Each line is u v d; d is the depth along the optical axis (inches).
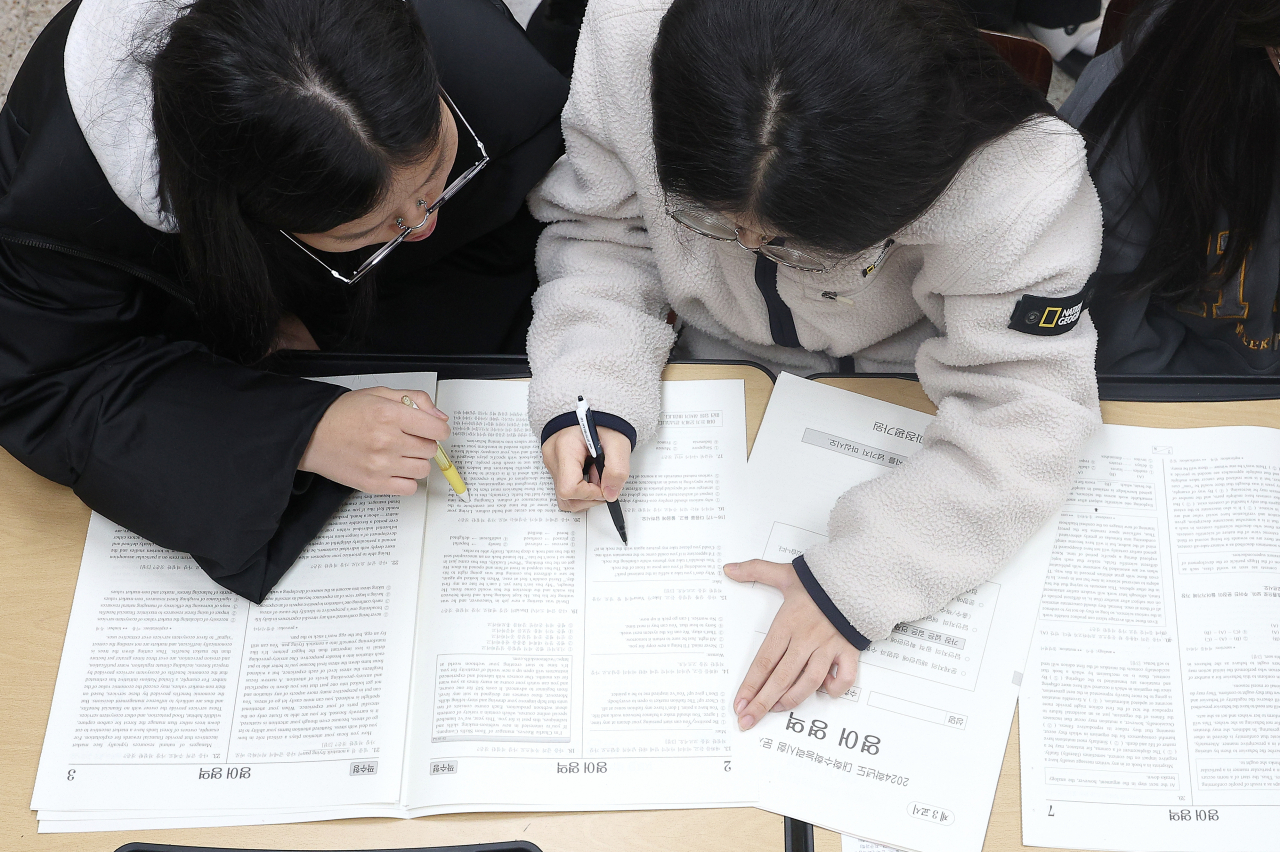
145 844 29.2
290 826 29.5
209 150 26.3
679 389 36.5
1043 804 29.2
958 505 32.3
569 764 29.9
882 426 35.6
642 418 34.6
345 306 42.5
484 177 40.9
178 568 33.4
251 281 31.3
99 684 31.3
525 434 36.0
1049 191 30.8
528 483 34.7
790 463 34.9
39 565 33.4
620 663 31.3
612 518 33.6
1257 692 30.4
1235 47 35.3
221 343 36.1
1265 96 36.2
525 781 29.6
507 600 32.4
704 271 38.1
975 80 27.3
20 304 33.2
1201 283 41.9
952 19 26.4
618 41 34.3
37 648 31.9
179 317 37.6
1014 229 30.9
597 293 38.9
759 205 25.9
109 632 32.2
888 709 30.6
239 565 32.4
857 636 31.2
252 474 33.0
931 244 32.2
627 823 29.2
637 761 29.9
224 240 29.4
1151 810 29.1
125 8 30.3
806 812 29.2
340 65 25.6
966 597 32.4
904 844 28.8
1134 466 34.1
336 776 29.8
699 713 30.5
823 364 42.4
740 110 24.4
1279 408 34.8
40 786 29.8
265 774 29.9
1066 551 32.8
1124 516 33.3
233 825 29.5
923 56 24.7
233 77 25.0
